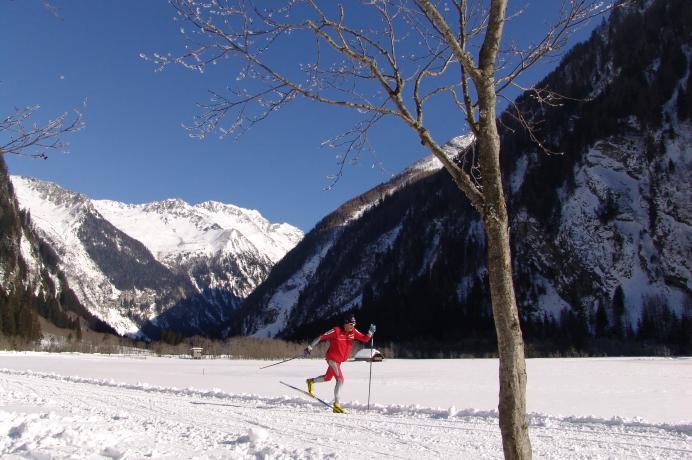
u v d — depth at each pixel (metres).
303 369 33.50
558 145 108.88
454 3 4.33
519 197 108.19
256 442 7.32
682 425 9.08
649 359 49.94
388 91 4.16
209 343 88.56
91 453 5.69
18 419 7.46
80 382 16.86
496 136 3.88
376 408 11.73
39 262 164.62
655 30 110.56
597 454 7.46
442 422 9.89
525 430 3.53
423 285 116.75
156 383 20.39
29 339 91.19
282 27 4.05
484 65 3.92
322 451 7.14
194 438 7.52
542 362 44.34
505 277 3.67
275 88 4.32
